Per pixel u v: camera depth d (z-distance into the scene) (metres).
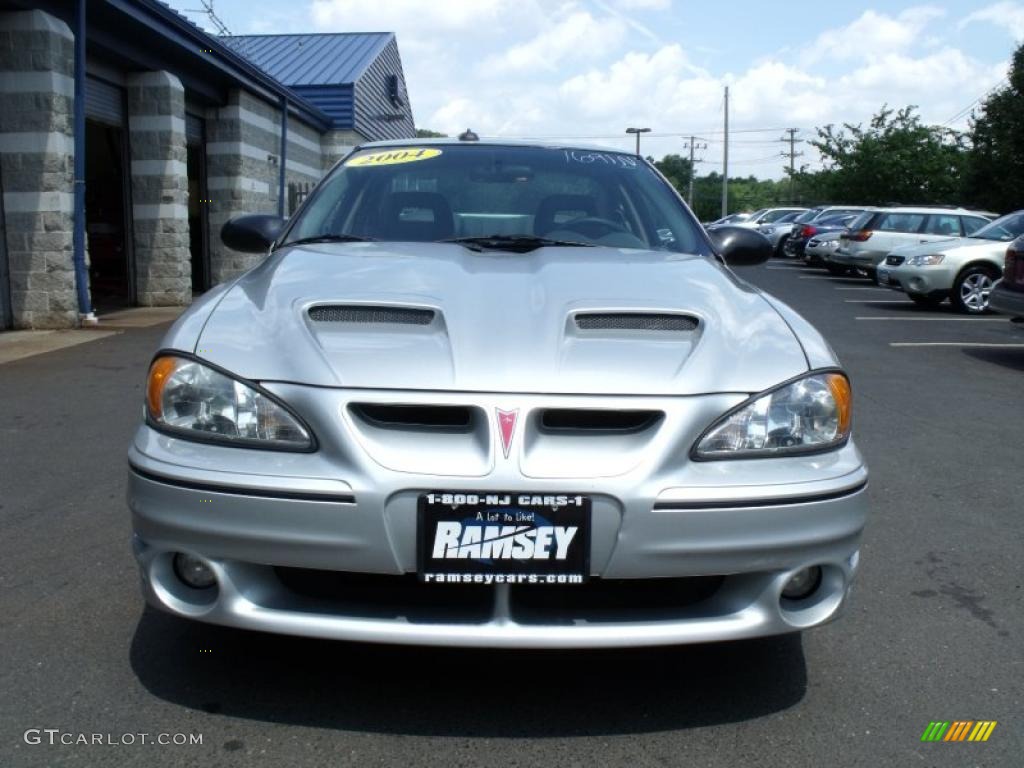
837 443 2.37
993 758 2.26
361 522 2.13
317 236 3.38
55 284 9.84
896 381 7.62
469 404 2.16
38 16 9.35
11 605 3.01
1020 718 2.45
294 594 2.29
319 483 2.13
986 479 4.78
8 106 9.53
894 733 2.37
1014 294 8.72
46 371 7.32
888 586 3.36
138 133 12.27
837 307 13.67
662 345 2.36
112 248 13.45
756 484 2.21
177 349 2.36
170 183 12.37
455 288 2.59
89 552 3.49
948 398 6.93
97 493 4.22
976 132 28.86
